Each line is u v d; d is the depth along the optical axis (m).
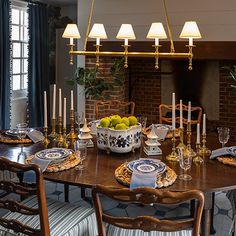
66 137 2.76
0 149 2.50
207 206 1.91
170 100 5.35
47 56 5.86
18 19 5.43
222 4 4.18
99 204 1.56
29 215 1.86
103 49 4.85
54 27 6.33
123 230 1.85
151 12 4.54
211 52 4.30
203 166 2.16
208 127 5.18
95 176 1.99
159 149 2.41
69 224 1.95
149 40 4.59
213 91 5.10
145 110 5.52
